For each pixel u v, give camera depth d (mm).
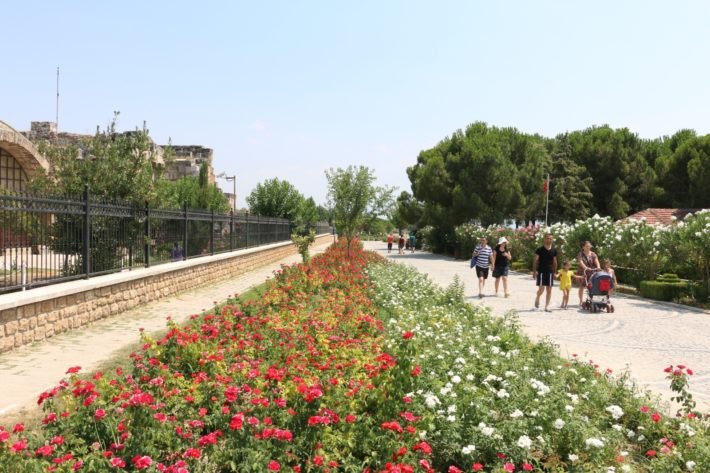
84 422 3832
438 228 42938
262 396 4492
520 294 17078
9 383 6023
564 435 4410
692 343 9656
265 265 27688
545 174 51812
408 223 59844
